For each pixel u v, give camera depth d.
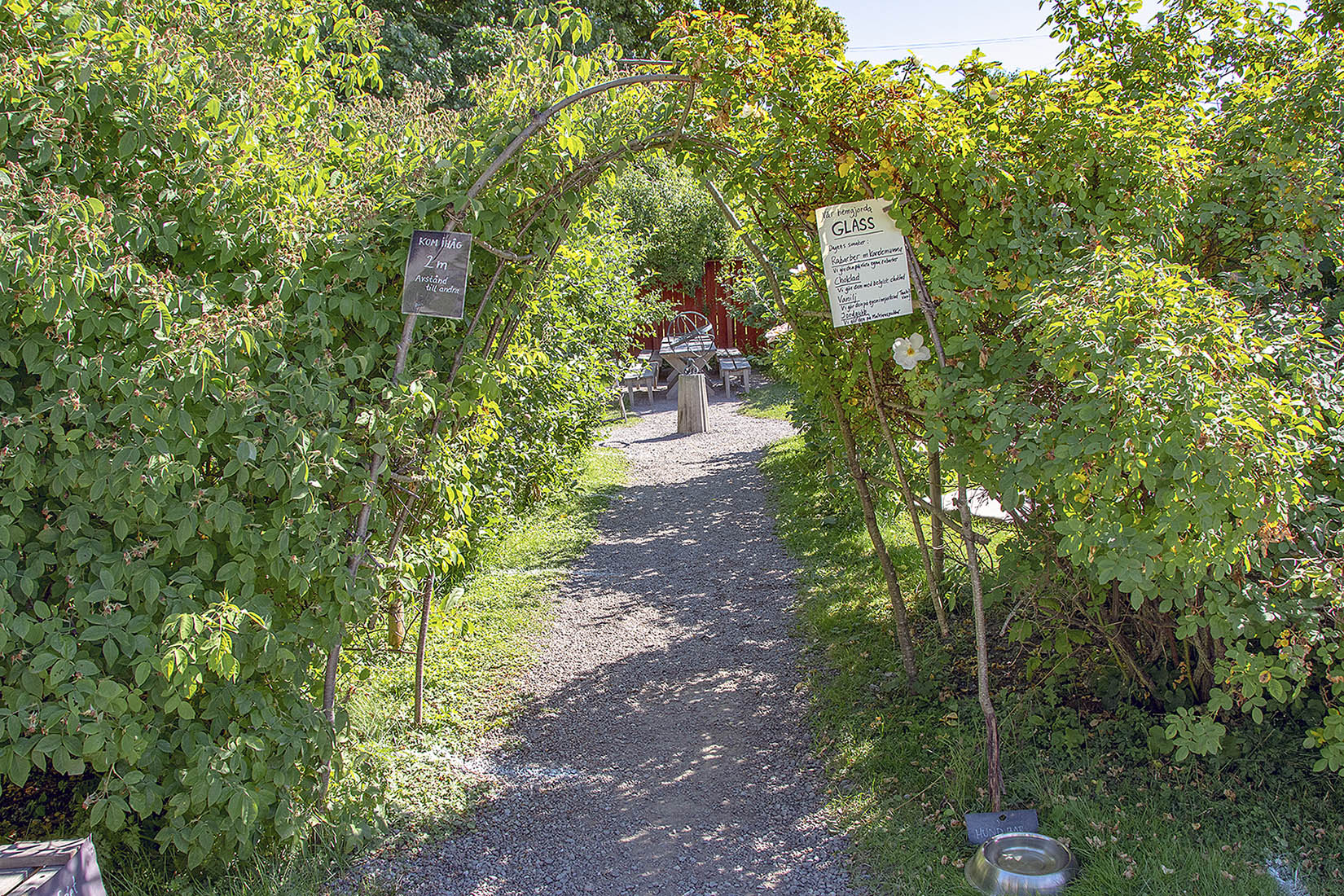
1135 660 3.54
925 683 3.92
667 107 3.30
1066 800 3.02
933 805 3.17
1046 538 3.26
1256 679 2.53
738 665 4.66
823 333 3.98
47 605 2.52
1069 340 2.48
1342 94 3.22
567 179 3.23
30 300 2.39
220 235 2.69
